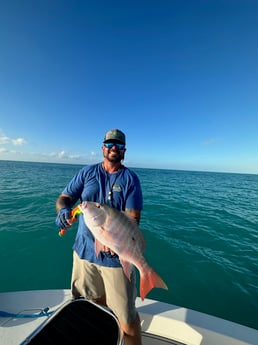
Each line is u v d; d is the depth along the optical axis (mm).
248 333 2260
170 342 2281
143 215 11086
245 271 5652
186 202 15281
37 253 6160
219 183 39688
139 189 2307
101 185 2297
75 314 2016
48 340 1756
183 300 4496
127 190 2246
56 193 15297
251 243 7703
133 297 2146
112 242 1851
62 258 5945
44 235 7383
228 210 13312
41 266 5512
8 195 13875
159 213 11672
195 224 9781
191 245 7270
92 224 1882
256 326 3904
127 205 2230
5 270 5277
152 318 2461
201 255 6512
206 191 23844
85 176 2422
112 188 2254
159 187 24844
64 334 1815
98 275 2293
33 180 24047
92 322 1945
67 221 2033
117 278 2096
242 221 10734
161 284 1854
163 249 6852
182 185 29906
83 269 2264
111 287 2113
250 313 4184
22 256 5957
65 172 44188
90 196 2297
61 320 1943
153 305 2645
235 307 4336
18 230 7719
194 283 5066
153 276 1882
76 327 1885
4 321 2246
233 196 20797
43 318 2312
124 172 2334
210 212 12445
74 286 2396
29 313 2367
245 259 6359
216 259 6277
